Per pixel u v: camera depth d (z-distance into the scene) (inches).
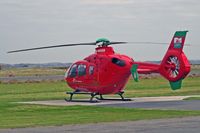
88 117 1061.8
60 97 1883.6
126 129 831.7
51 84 3218.5
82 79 1632.6
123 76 1606.8
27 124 930.7
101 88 1604.3
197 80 3518.7
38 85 3088.1
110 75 1599.4
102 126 879.7
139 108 1279.5
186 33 1514.5
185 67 1508.4
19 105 1428.4
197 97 1723.7
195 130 805.2
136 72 1572.3
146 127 853.8
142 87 2628.0
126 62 1593.3
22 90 2508.6
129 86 2760.8
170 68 1546.5
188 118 995.3
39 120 1013.2
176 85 1546.5
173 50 1539.1
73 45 1589.6
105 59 1605.6
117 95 1909.4
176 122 923.4
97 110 1245.1
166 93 2033.7
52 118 1054.4
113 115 1098.7
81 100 1620.3
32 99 1756.9
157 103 1456.7
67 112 1208.8
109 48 1630.2
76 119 1016.2
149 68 1585.9
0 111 1258.6
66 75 1681.8
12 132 817.5
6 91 2417.6
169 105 1370.6
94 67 1612.9
